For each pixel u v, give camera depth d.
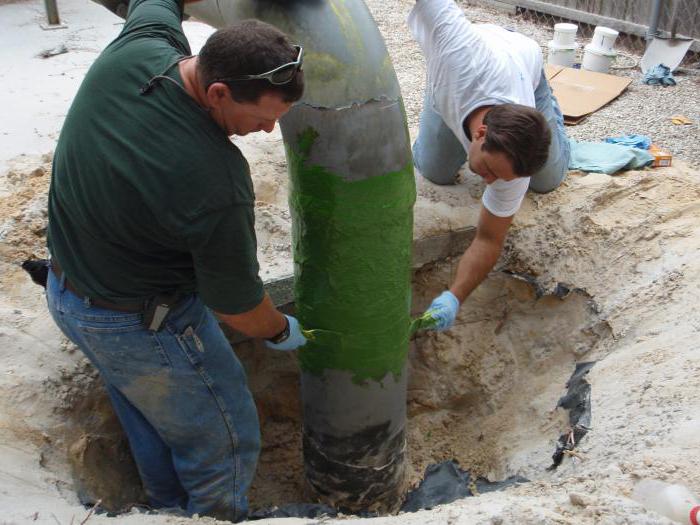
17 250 3.05
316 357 2.70
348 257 2.43
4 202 3.30
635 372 2.73
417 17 2.78
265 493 3.38
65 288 1.97
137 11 1.94
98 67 1.79
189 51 1.99
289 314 3.25
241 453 2.36
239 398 2.27
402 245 2.49
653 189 3.60
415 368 3.65
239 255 1.77
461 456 3.38
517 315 3.54
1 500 1.98
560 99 5.16
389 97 2.25
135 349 1.98
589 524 1.76
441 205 3.54
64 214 1.86
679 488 1.88
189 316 2.01
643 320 3.00
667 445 2.20
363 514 3.04
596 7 6.56
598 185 3.56
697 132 4.71
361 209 2.34
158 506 2.54
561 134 3.48
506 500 2.04
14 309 2.79
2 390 2.45
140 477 2.70
